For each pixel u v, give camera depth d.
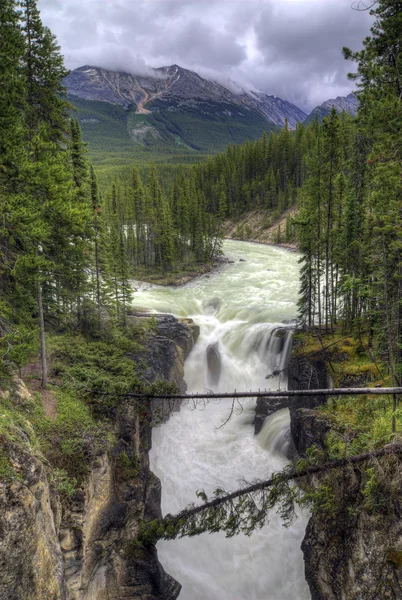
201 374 34.75
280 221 98.56
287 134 114.25
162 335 32.25
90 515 13.50
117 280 33.53
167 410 28.08
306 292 30.86
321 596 14.92
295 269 63.09
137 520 16.42
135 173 74.88
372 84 18.16
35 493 9.88
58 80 20.75
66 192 16.88
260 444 25.89
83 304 26.36
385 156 16.83
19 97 17.02
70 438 14.38
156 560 16.28
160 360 28.64
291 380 27.12
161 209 66.31
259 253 78.75
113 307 29.36
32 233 13.81
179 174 134.62
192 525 15.15
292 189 102.06
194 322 41.69
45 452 13.44
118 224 75.44
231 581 18.16
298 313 38.59
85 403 17.12
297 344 29.17
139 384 18.69
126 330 29.66
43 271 16.75
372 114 17.48
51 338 23.02
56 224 16.98
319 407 20.00
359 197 26.05
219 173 124.56
